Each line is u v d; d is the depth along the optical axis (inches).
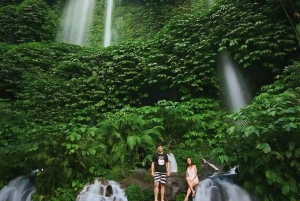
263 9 387.2
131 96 450.0
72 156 241.4
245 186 219.0
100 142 271.0
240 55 385.7
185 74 403.5
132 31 751.1
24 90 455.5
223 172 273.1
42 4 731.4
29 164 262.1
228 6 410.9
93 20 832.3
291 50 363.3
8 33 642.8
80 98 438.0
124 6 830.5
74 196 237.0
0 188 269.3
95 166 260.1
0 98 452.4
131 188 236.2
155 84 439.8
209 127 345.7
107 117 352.5
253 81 411.2
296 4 366.6
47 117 415.5
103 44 783.1
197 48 399.9
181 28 447.5
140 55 469.7
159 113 335.6
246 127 211.3
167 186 238.4
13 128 330.0
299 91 237.3
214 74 402.9
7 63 482.9
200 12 458.6
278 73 380.2
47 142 232.2
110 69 456.8
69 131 242.5
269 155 204.1
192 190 231.9
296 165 199.6
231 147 222.7
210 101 391.5
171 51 440.1
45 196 236.2
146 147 293.1
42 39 679.7
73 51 545.6
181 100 424.2
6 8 664.4
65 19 826.8
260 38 369.4
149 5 755.4
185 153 296.5
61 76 475.2
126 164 278.5
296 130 198.5
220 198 225.1
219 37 410.3
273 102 224.2
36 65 501.0
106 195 233.1
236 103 410.3
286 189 197.0
